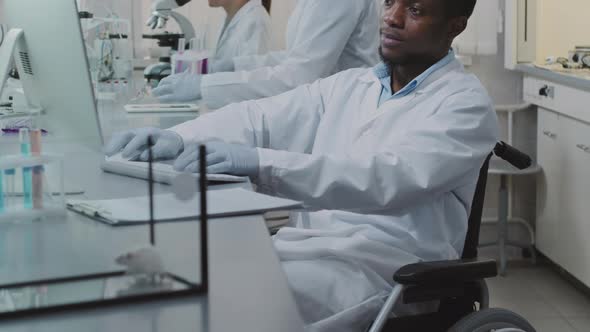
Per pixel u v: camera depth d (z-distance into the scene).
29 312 0.78
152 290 0.84
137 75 3.62
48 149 1.77
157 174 1.45
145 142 1.61
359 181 1.49
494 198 3.94
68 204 1.25
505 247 3.69
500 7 3.71
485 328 1.43
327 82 1.93
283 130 1.87
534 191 3.90
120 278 0.88
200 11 4.29
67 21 1.58
